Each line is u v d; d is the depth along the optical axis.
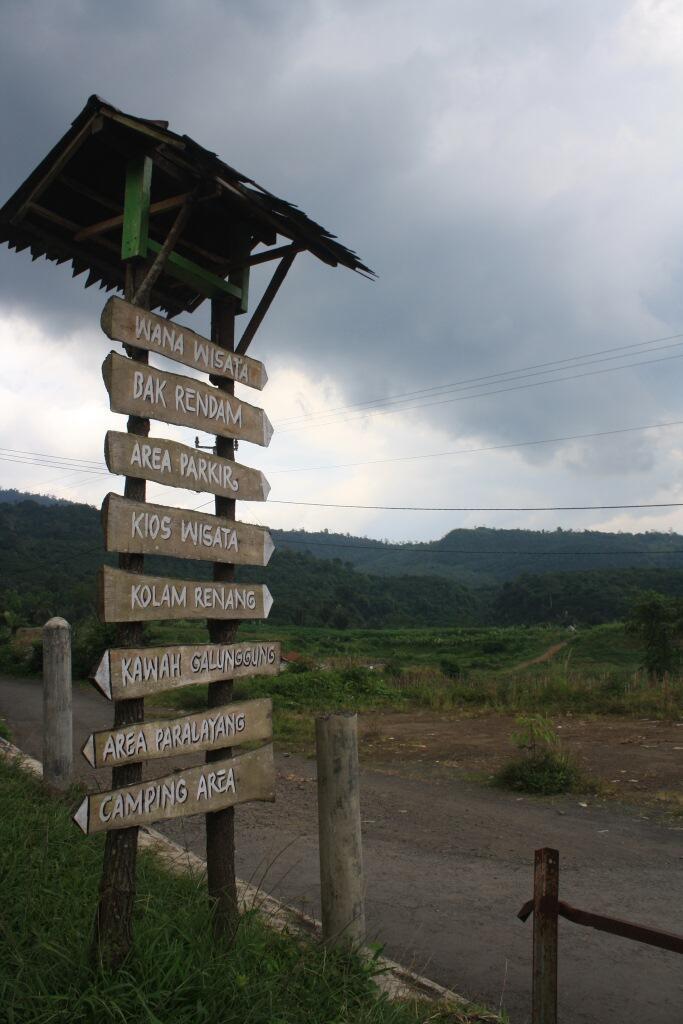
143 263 3.68
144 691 3.13
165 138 3.47
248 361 4.05
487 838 7.16
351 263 4.39
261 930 3.66
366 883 5.81
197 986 2.87
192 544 3.47
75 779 8.19
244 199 3.94
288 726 14.34
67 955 2.97
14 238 4.42
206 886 4.12
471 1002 3.74
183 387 3.54
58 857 4.42
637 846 6.90
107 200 4.22
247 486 3.91
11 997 2.74
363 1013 3.09
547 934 2.71
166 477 3.38
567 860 6.48
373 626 85.69
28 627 41.31
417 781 9.89
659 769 10.06
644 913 5.20
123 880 3.04
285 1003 3.00
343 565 117.25
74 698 21.08
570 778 9.23
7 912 3.48
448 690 19.08
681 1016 3.84
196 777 3.36
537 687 17.70
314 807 8.28
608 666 35.91
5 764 7.56
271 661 3.90
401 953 4.51
